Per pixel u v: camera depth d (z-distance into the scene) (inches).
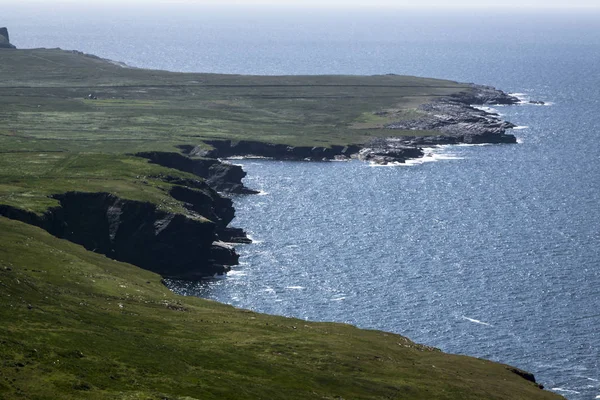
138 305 6545.3
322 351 6048.2
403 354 6540.4
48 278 6653.5
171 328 5994.1
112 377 4458.7
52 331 4928.6
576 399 6806.1
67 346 4726.9
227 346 5762.8
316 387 5295.3
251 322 6653.5
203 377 4894.2
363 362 5979.3
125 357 4867.1
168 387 4544.8
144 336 5511.8
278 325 6692.9
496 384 6146.7
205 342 5777.6
